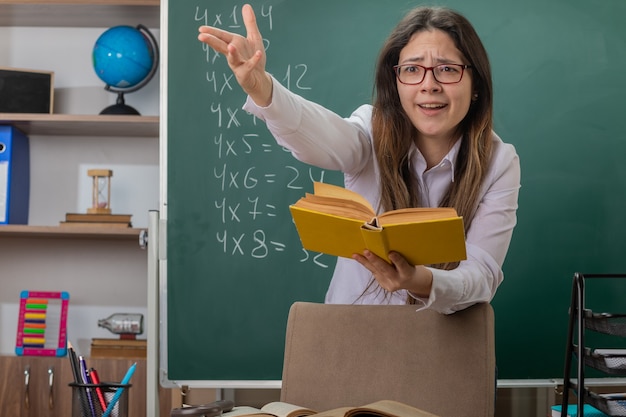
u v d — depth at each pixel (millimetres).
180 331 2514
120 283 2967
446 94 1763
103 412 1609
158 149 2984
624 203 2510
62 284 2963
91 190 2975
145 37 2805
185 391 2506
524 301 2475
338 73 2545
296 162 2543
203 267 2523
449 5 2520
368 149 1970
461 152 1872
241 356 2508
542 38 2518
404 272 1262
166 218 2535
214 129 2549
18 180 2854
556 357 2469
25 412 2633
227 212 2535
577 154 2512
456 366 1494
